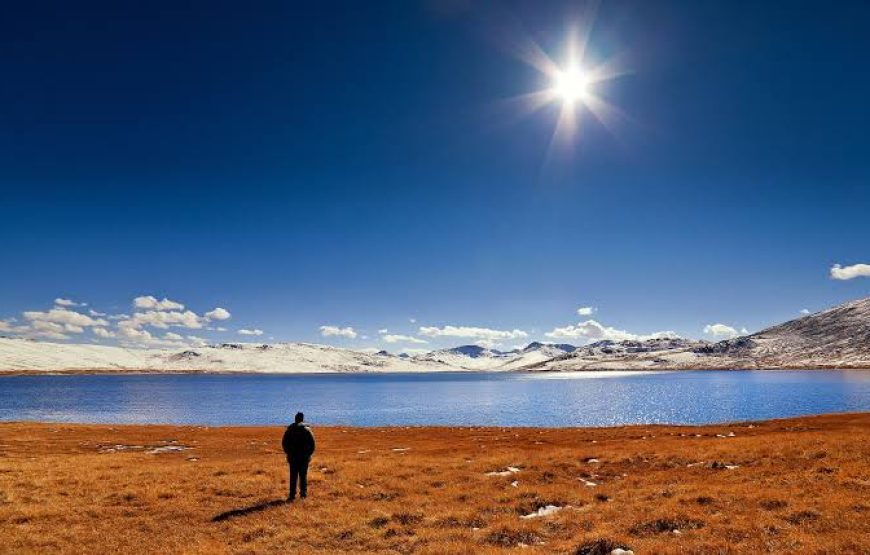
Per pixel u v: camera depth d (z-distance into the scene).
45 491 23.89
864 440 31.83
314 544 17.23
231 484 25.59
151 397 197.38
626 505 20.84
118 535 18.05
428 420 106.81
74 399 183.75
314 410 136.12
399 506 21.94
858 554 13.59
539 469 29.72
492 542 17.16
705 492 21.59
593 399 153.38
